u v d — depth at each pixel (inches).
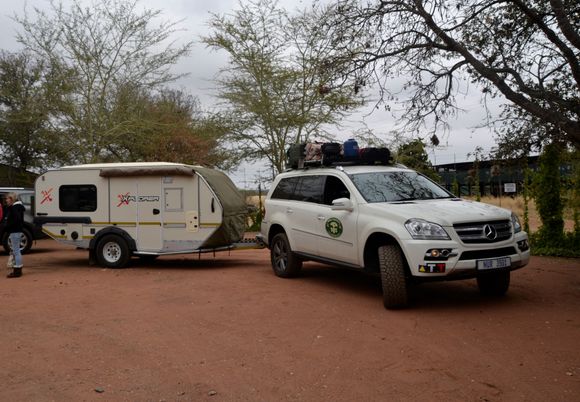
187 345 222.8
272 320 259.4
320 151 373.1
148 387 178.2
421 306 281.6
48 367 198.1
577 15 345.4
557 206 480.7
